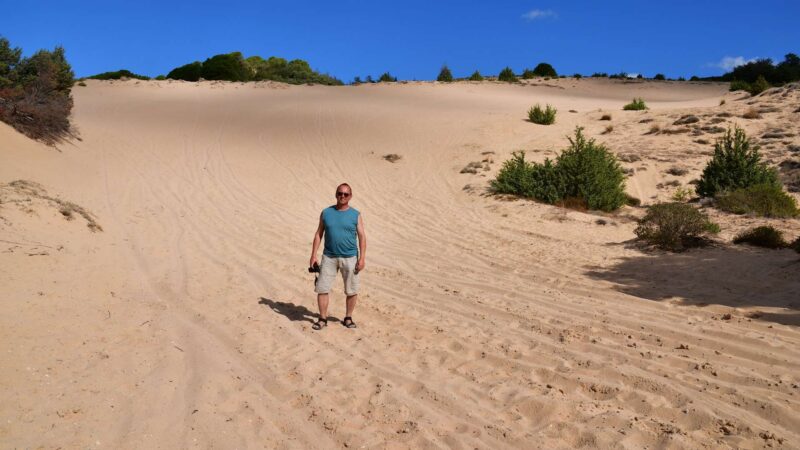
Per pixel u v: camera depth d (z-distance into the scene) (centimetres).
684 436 348
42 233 815
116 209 1240
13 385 394
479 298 719
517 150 2116
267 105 3119
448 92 4131
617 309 648
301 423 380
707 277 784
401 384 448
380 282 816
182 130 2338
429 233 1231
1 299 546
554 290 754
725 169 1517
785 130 1966
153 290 714
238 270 855
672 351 504
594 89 5062
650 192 1658
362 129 2527
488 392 430
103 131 2125
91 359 459
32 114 1636
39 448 326
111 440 344
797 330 541
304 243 1086
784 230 1120
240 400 412
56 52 2258
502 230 1253
